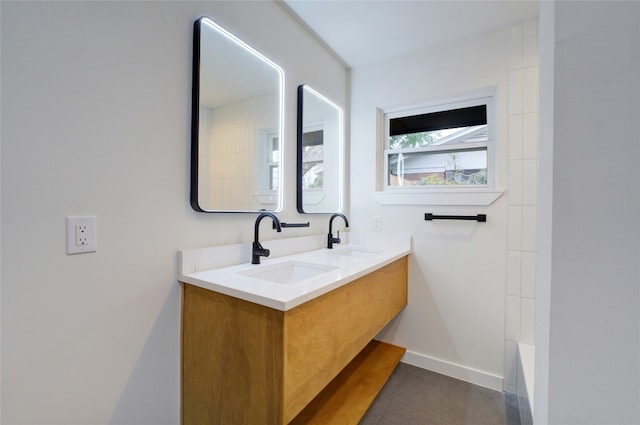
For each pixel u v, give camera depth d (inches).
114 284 39.1
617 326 15.6
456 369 76.4
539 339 22.5
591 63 16.5
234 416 40.1
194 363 45.0
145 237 42.4
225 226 54.1
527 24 68.3
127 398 40.5
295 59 70.7
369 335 58.9
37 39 32.5
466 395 68.9
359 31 74.2
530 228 68.1
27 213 32.1
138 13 41.3
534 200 67.7
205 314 43.7
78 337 36.0
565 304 17.0
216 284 41.7
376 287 62.3
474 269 74.7
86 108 36.3
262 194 62.1
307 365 39.8
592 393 16.2
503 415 62.0
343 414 55.8
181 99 46.7
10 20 30.7
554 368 17.2
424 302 81.1
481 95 77.1
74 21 35.2
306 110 74.5
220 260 51.8
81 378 36.3
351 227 92.4
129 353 40.7
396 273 74.3
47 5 33.1
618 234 15.7
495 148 74.6
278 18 65.4
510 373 69.8
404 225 84.0
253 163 59.8
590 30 16.6
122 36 39.5
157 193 43.8
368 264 58.0
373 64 89.3
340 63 89.2
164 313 44.8
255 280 43.6
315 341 41.4
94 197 37.1
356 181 91.9
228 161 54.2
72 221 35.2
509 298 70.2
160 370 44.3
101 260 37.9
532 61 67.8
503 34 71.2
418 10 65.8
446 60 78.2
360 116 91.4
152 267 43.2
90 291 36.9
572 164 16.9
